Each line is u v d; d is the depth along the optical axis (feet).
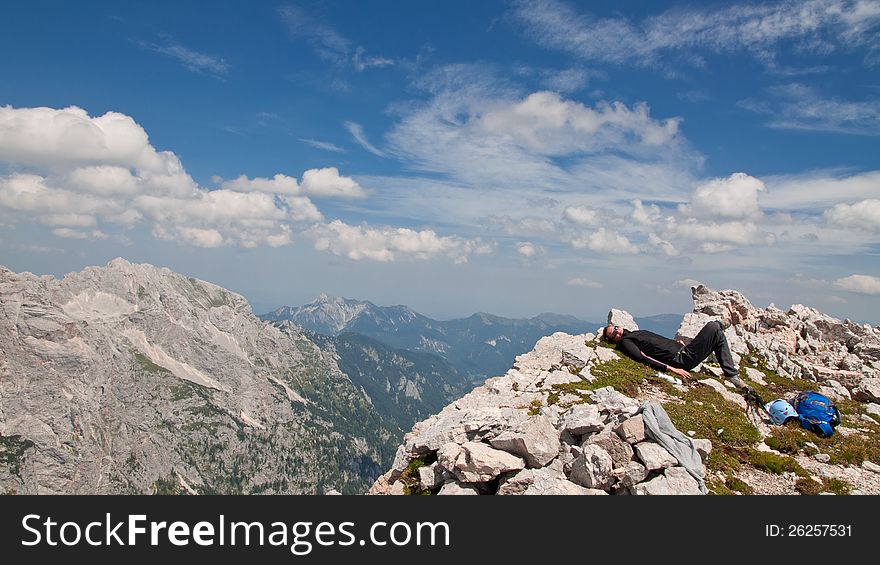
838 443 67.51
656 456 47.73
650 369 87.81
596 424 52.60
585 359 88.79
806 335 136.87
